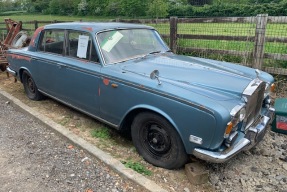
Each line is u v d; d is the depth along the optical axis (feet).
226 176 10.78
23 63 18.13
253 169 11.22
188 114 9.45
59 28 15.11
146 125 11.16
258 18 18.70
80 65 13.34
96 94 12.79
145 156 11.48
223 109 9.02
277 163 11.67
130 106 11.28
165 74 11.26
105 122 13.03
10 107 18.37
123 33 13.85
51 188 10.22
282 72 18.34
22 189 10.19
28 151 12.71
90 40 13.11
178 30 23.72
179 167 10.88
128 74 11.47
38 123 15.66
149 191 9.75
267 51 20.08
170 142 10.52
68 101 15.10
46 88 16.71
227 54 20.62
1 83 23.88
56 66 14.98
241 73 12.03
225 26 21.84
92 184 10.38
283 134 14.07
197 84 10.44
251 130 10.36
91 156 12.10
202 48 21.93
